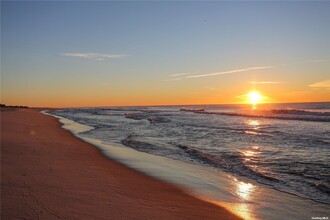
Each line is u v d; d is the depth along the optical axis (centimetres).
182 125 2819
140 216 580
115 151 1382
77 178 836
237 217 600
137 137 1934
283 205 670
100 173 920
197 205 662
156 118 4072
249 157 1202
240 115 4475
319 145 1448
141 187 787
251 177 912
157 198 700
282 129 2270
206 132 2153
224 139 1755
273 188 797
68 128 2656
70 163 1045
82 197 672
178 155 1288
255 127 2483
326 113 3991
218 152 1335
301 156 1193
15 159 1048
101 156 1235
